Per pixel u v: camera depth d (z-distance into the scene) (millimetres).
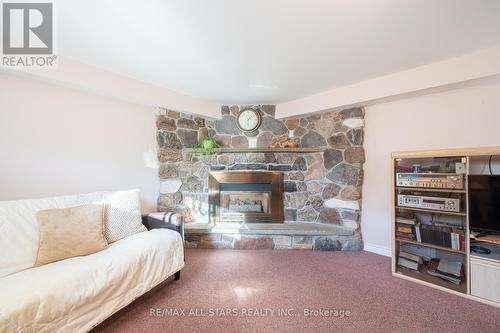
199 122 3508
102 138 2584
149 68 2322
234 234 3051
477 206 1862
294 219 3379
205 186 3424
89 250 1738
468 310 1724
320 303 1818
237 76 2502
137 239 1970
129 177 2848
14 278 1357
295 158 3393
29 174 2066
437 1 1355
